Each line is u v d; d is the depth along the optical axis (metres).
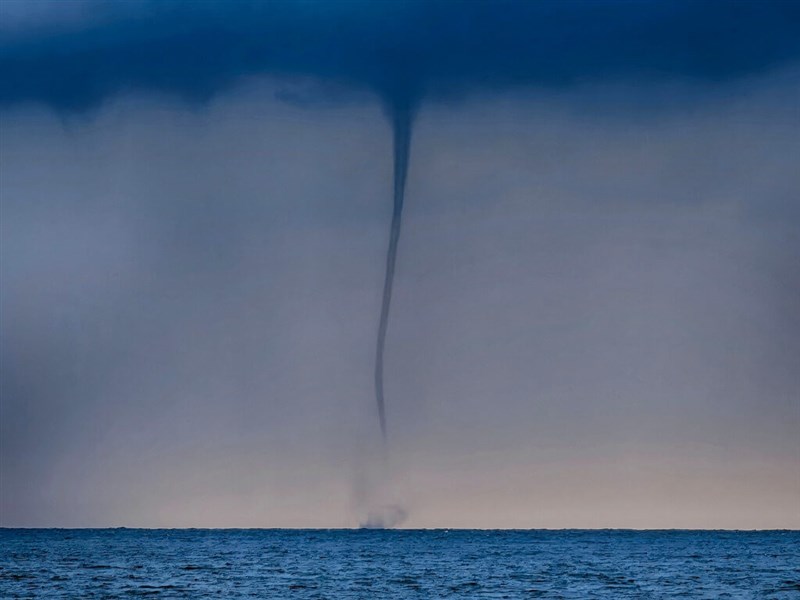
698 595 172.88
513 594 173.88
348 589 180.75
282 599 162.62
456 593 174.62
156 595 167.25
